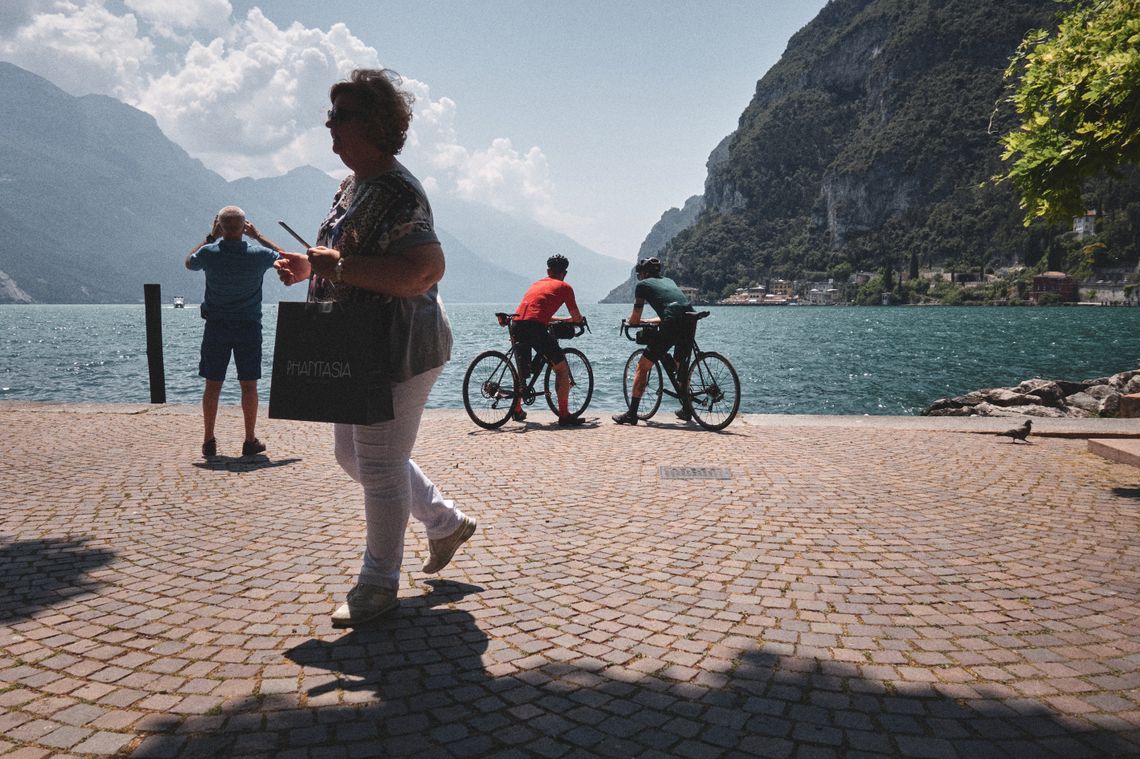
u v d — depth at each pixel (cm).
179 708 216
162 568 343
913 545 388
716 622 284
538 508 462
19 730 203
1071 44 574
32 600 301
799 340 6325
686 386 830
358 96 258
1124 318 11850
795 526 424
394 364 262
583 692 228
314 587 319
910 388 2653
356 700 222
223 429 759
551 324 852
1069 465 616
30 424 783
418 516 310
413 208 255
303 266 286
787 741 202
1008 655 256
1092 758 194
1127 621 288
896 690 231
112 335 6969
